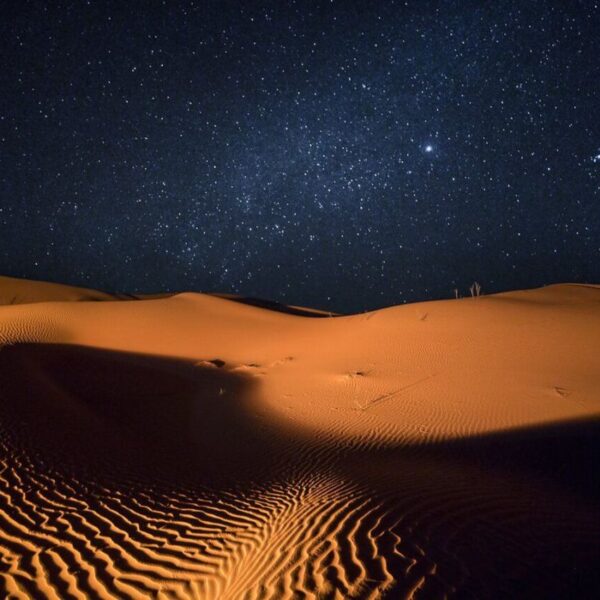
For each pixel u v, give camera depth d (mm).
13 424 8055
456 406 11711
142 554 4555
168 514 5551
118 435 8953
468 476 6059
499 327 18266
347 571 3309
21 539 4773
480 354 15977
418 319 20891
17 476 6238
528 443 8266
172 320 27125
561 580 3215
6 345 16062
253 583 3436
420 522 4016
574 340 16062
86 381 13789
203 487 6609
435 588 3029
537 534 3957
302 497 5547
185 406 12945
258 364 19703
